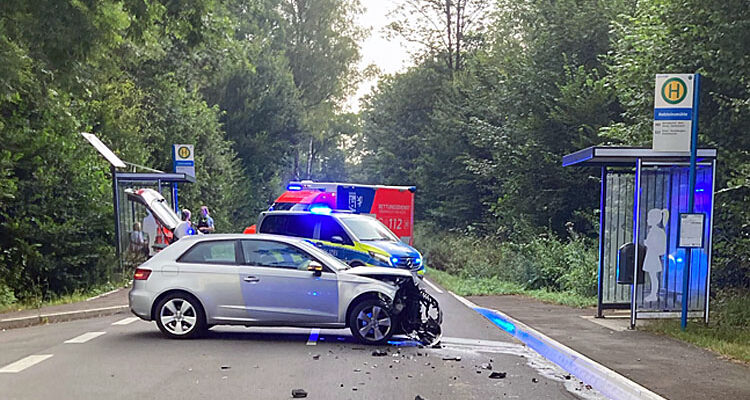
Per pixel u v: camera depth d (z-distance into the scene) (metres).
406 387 7.50
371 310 10.15
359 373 8.15
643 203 12.58
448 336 11.09
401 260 15.97
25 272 17.27
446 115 38.34
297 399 6.89
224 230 38.59
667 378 7.71
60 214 18.45
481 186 34.34
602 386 7.78
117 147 24.55
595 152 11.70
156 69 31.12
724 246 13.88
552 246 21.38
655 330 11.25
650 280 12.34
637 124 16.78
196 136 36.06
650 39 15.55
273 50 58.81
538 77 25.91
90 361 8.66
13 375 7.85
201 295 10.34
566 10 25.91
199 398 6.88
